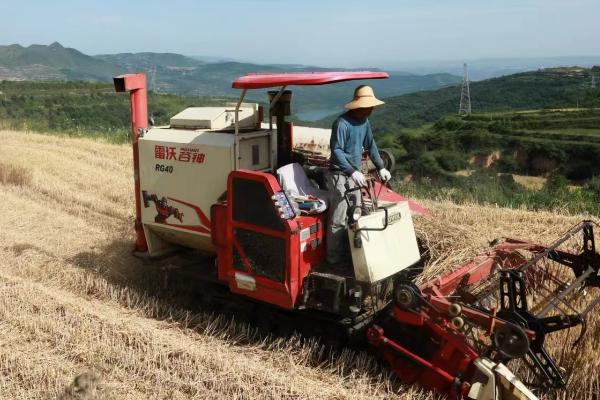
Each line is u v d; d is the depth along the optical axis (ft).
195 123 22.16
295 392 16.55
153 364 17.79
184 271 22.36
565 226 29.25
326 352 19.19
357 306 17.63
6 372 17.65
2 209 36.27
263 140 21.24
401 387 16.93
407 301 16.29
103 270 26.14
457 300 17.52
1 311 21.22
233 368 17.58
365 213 17.93
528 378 17.13
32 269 26.02
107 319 20.67
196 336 20.11
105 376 17.28
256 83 18.54
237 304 21.38
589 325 17.94
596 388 16.75
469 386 15.47
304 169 21.24
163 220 22.81
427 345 17.24
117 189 40.91
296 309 18.65
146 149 22.71
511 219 31.17
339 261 19.13
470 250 19.95
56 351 18.72
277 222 18.03
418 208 23.62
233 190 19.04
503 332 14.66
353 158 18.92
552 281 19.88
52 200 38.86
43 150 56.95
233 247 19.49
